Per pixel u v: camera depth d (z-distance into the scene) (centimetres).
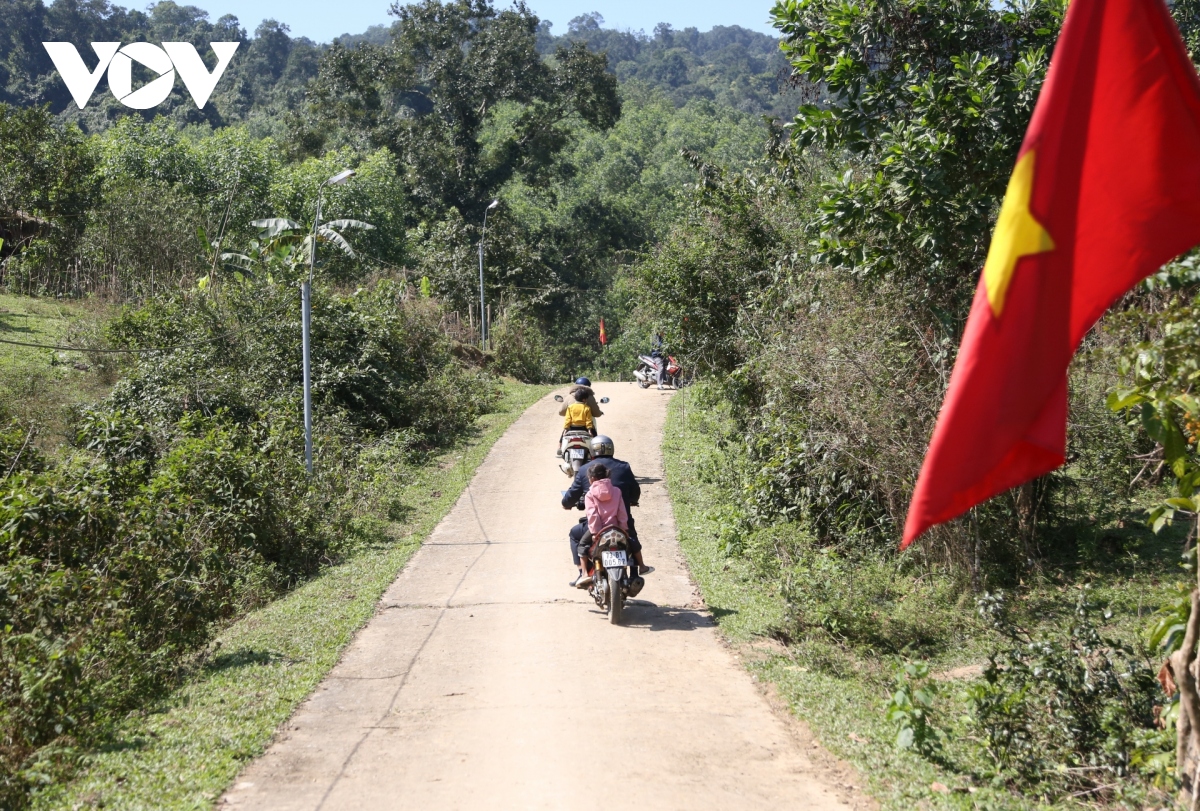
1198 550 482
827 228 1028
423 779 558
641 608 923
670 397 2430
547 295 4191
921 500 382
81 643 711
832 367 1025
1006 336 379
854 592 879
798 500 1101
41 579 738
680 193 1841
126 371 1655
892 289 1027
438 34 4416
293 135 4600
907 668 622
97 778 552
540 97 4553
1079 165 393
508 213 4481
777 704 685
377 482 1405
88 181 2959
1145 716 616
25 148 2881
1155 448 1062
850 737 620
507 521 1285
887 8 1061
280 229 2180
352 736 628
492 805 523
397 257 3794
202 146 3453
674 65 14450
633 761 580
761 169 1792
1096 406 1029
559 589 985
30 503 832
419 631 862
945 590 933
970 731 638
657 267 1698
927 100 973
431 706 682
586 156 7350
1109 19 397
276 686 718
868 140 1070
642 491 1433
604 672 748
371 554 1142
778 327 1254
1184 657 475
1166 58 400
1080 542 1030
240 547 1055
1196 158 405
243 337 1745
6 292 2539
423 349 2200
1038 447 384
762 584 995
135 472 1056
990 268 385
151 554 873
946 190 931
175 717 656
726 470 1367
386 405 1841
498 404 2328
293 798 535
